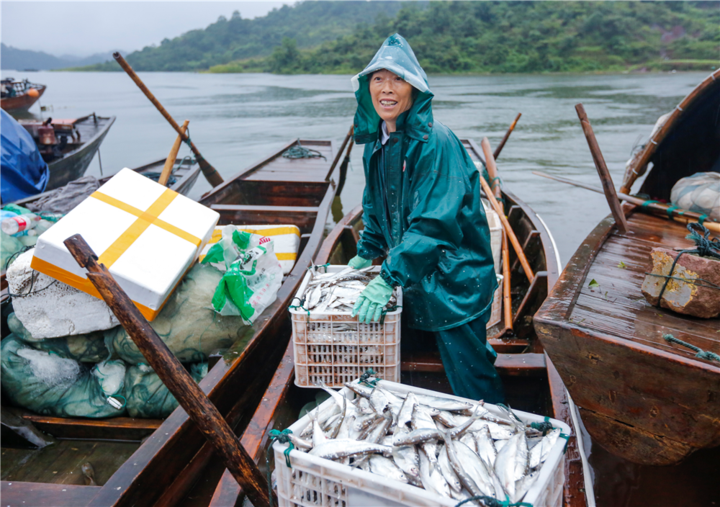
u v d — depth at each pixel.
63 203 5.01
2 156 6.36
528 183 9.98
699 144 3.75
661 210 3.34
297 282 3.74
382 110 2.20
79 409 2.99
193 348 3.03
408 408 1.75
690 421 1.80
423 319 2.43
